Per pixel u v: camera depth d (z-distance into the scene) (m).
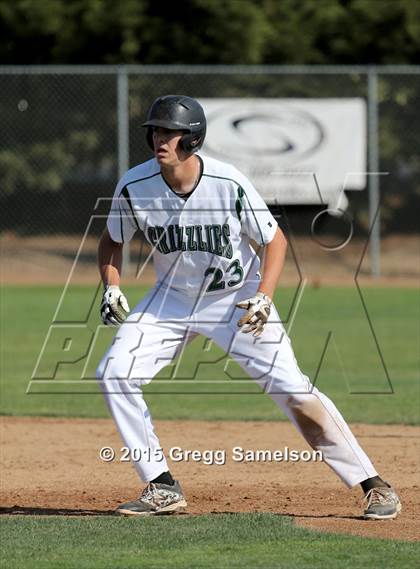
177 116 20.42
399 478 25.92
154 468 21.77
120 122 69.12
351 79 80.69
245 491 24.59
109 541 19.61
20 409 36.12
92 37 88.44
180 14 88.50
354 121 72.06
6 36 88.81
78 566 18.00
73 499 23.92
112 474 26.61
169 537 19.86
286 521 21.12
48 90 83.81
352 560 18.25
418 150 80.75
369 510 21.47
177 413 35.41
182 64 88.44
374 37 91.19
